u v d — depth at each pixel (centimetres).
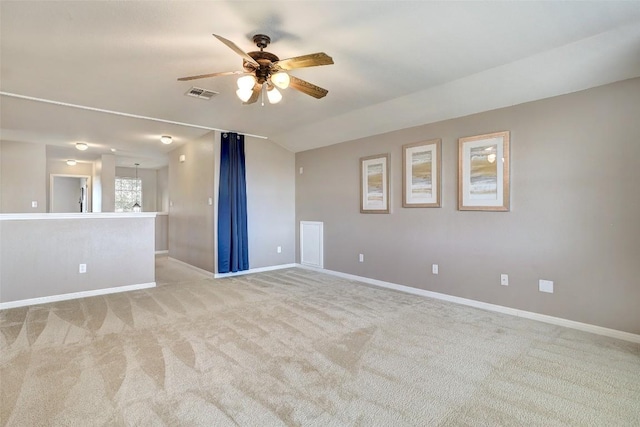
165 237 843
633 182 282
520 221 346
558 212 321
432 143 420
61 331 306
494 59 294
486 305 373
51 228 406
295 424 179
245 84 251
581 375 230
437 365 244
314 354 261
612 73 283
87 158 820
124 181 1020
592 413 189
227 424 179
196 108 426
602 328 298
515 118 349
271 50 274
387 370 237
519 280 348
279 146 616
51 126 511
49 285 404
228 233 546
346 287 473
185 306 382
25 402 197
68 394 205
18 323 326
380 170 482
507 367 241
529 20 234
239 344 278
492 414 188
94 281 434
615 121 290
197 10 217
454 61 298
